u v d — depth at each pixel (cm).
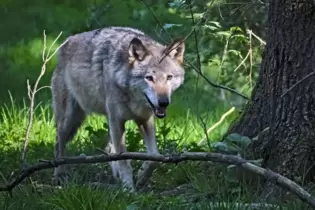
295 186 835
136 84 1167
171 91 1169
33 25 2478
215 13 1377
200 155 873
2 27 2447
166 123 1448
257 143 1059
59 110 1330
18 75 1973
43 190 1048
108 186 1044
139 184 1151
